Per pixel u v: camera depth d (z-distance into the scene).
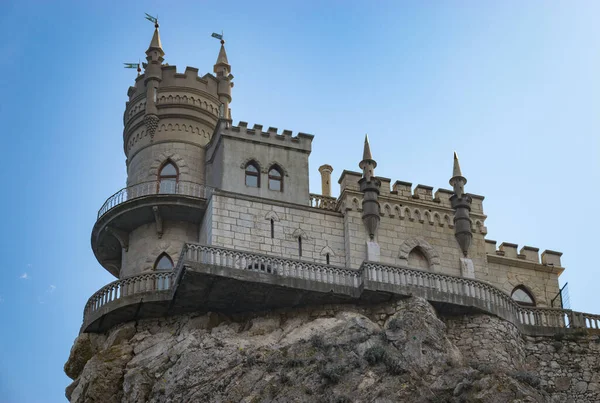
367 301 47.28
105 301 46.88
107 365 45.03
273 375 43.06
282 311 47.06
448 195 53.75
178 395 42.75
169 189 51.66
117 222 50.84
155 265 49.78
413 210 52.44
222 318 46.66
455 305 47.94
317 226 50.72
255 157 51.78
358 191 51.91
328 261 50.03
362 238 50.72
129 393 43.91
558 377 48.47
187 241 50.59
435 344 44.97
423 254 51.84
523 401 42.53
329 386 42.47
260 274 45.44
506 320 48.62
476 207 54.03
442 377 43.62
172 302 45.84
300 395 42.03
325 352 44.09
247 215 49.59
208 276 44.41
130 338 46.59
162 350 45.09
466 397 42.66
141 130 54.38
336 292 46.69
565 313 50.91
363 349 44.31
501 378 43.50
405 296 47.31
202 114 55.03
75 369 47.41
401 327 45.12
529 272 56.47
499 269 55.81
